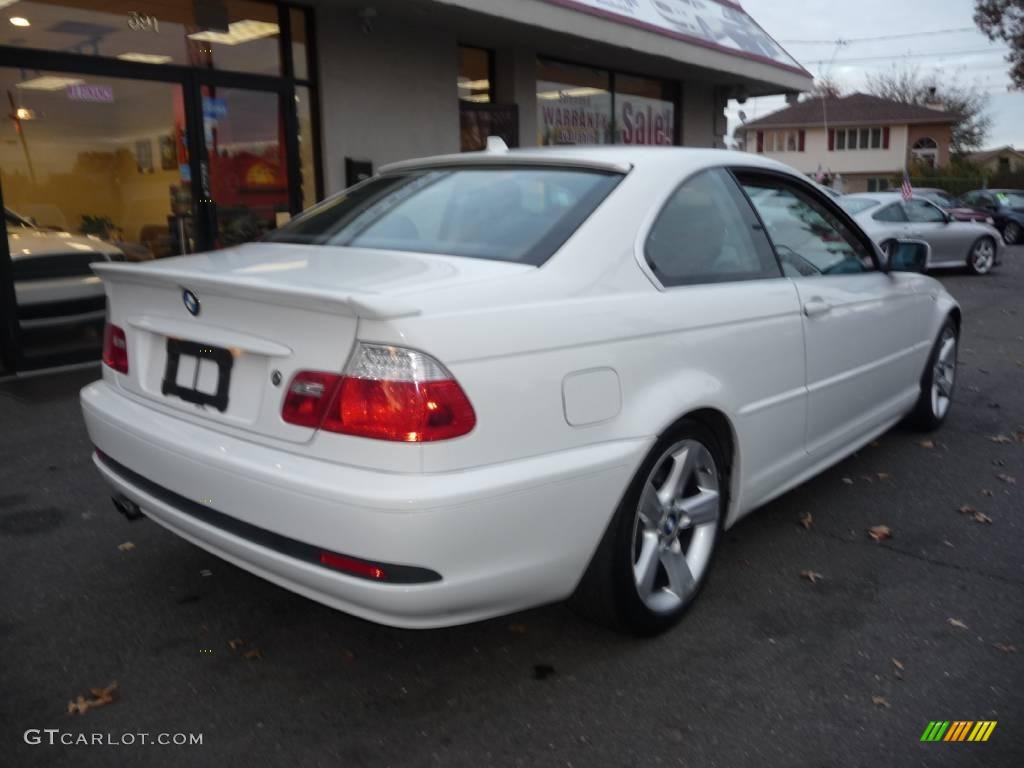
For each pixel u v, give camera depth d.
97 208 7.28
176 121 7.70
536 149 3.73
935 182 46.53
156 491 2.94
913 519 4.29
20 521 4.10
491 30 9.80
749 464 3.51
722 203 3.59
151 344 3.05
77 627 3.20
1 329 6.60
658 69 12.86
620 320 2.86
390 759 2.51
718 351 3.23
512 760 2.51
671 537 3.15
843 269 4.36
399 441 2.35
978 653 3.07
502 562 2.53
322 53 8.57
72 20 6.94
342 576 2.42
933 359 5.38
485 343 2.48
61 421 5.60
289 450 2.52
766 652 3.07
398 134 9.44
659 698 2.80
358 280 2.62
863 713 2.73
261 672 2.94
